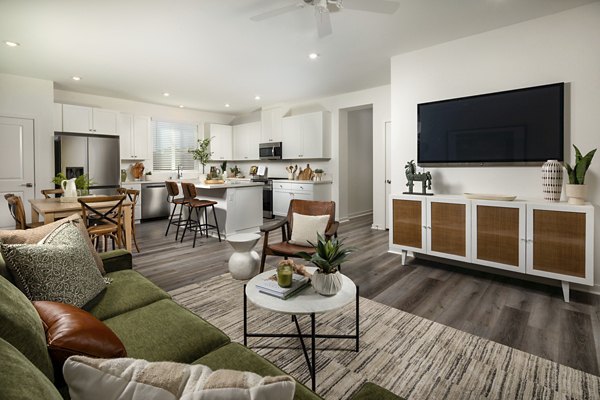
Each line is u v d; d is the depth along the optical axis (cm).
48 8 278
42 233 175
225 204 502
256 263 323
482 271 346
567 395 160
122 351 107
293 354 196
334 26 320
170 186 515
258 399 57
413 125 392
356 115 708
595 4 279
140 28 320
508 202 295
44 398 53
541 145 304
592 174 285
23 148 491
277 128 712
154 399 59
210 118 804
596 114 282
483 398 159
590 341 207
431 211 344
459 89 354
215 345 132
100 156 565
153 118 699
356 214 721
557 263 272
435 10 288
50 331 102
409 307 259
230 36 341
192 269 352
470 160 345
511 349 199
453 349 200
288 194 674
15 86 480
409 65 391
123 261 211
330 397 160
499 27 324
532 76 310
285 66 442
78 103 586
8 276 138
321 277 175
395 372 178
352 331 221
